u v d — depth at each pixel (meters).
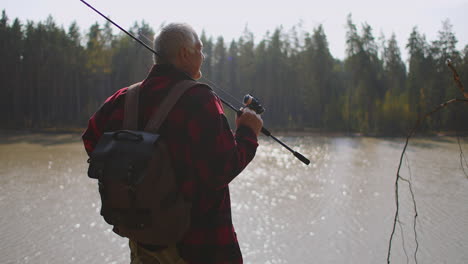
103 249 9.25
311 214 12.54
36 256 8.74
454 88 47.25
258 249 9.56
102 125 1.70
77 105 63.38
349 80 69.50
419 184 17.27
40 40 62.47
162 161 1.38
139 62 48.78
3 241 9.61
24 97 62.12
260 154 28.78
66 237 9.96
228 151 1.49
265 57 67.00
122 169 1.30
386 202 14.08
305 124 65.44
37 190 15.26
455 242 9.80
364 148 33.78
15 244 9.42
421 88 53.72
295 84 66.56
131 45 58.19
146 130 1.49
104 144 1.41
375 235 10.50
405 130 50.94
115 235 10.18
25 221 11.22
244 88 67.56
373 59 62.25
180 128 1.48
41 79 62.44
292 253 9.30
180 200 1.44
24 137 41.25
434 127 49.72
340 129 58.53
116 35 63.16
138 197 1.31
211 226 1.56
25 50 62.56
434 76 54.56
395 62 65.69
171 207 1.39
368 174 20.00
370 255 9.16
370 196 15.05
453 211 12.69
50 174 18.80
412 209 13.04
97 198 14.02
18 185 16.17
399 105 52.38
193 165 1.47
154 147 1.37
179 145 1.47
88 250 9.16
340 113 59.50
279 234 10.62
